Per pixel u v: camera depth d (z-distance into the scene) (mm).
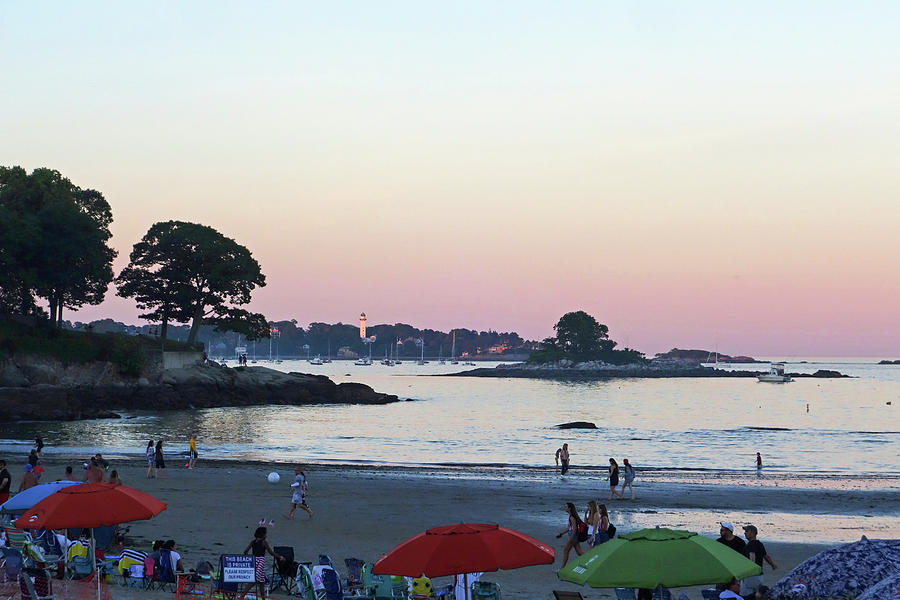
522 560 14695
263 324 133500
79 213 106750
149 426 86500
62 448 63656
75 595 19750
